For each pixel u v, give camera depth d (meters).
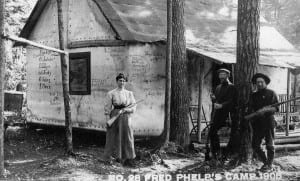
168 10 8.81
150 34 10.41
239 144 7.93
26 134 11.88
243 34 7.95
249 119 7.40
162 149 8.87
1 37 6.33
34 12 12.34
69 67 11.52
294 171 7.66
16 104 11.26
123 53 10.18
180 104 9.38
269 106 7.20
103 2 10.46
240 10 8.01
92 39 10.89
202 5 13.70
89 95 10.95
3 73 6.39
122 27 10.08
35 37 12.94
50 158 8.51
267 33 14.35
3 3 6.35
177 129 9.34
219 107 7.78
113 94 7.69
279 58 11.90
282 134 11.16
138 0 11.52
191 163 8.19
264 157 7.40
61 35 8.00
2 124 6.54
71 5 11.52
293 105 12.84
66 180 6.59
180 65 9.41
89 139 11.06
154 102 10.50
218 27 12.84
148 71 10.39
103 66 10.59
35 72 12.91
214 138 8.03
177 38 9.41
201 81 10.07
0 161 6.62
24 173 7.01
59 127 12.05
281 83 13.28
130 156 7.66
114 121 7.64
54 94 12.21
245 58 7.93
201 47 10.75
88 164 7.61
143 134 10.37
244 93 7.89
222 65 11.86
